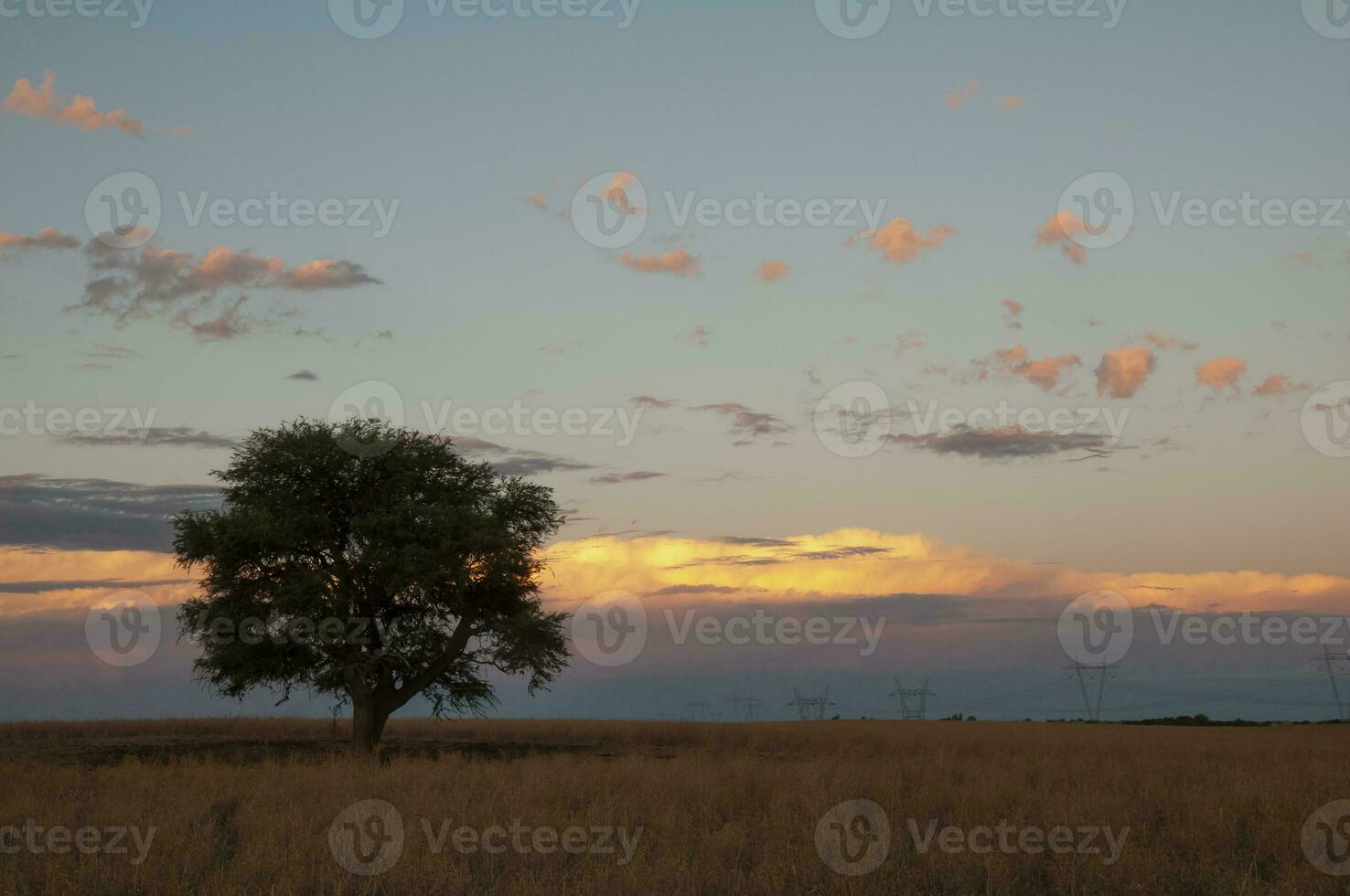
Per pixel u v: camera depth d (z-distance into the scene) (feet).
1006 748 152.97
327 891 44.27
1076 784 79.56
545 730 197.57
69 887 44.16
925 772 87.45
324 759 116.57
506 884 45.27
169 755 120.16
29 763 105.09
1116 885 46.03
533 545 148.87
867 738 181.78
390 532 136.56
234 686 142.51
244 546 130.72
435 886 44.73
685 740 176.45
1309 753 139.54
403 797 67.05
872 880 46.70
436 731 194.39
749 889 44.65
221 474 139.64
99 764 111.65
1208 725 394.32
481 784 76.48
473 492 147.43
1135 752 138.41
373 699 144.66
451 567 136.15
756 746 161.17
